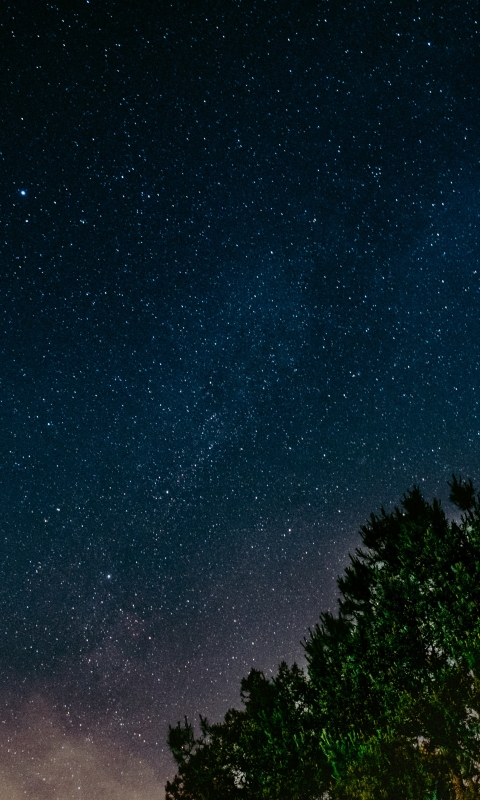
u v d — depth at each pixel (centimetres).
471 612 1334
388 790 1300
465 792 1206
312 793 1565
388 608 1491
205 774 1939
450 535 1474
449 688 1323
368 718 1474
